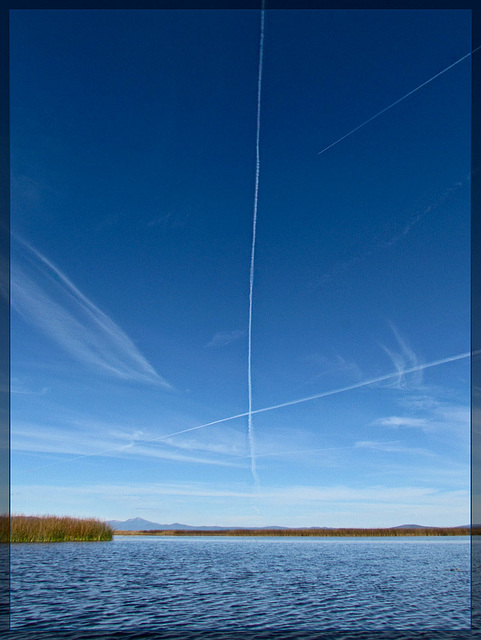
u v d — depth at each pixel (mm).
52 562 34844
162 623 18359
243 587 26922
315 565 38188
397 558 44000
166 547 59469
